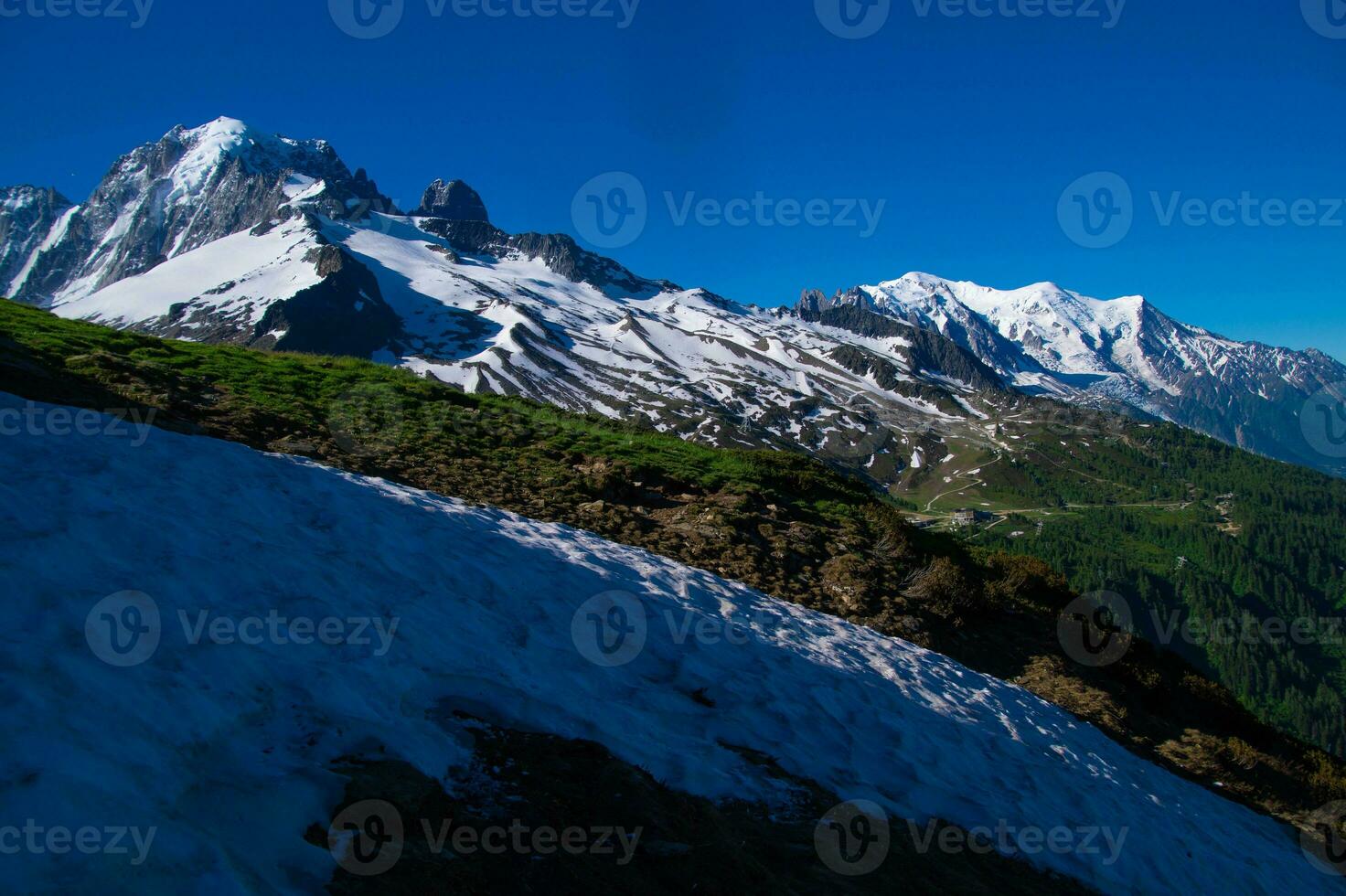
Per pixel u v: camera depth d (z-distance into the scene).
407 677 7.97
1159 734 18.25
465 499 16.77
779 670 12.40
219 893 4.59
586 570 13.71
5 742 4.89
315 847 5.32
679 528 20.19
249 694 6.69
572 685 9.43
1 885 4.09
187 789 5.37
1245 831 14.56
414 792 6.32
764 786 8.82
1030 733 13.89
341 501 12.65
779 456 28.98
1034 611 22.56
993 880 8.72
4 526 7.79
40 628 6.38
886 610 18.91
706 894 6.39
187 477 11.32
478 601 10.84
